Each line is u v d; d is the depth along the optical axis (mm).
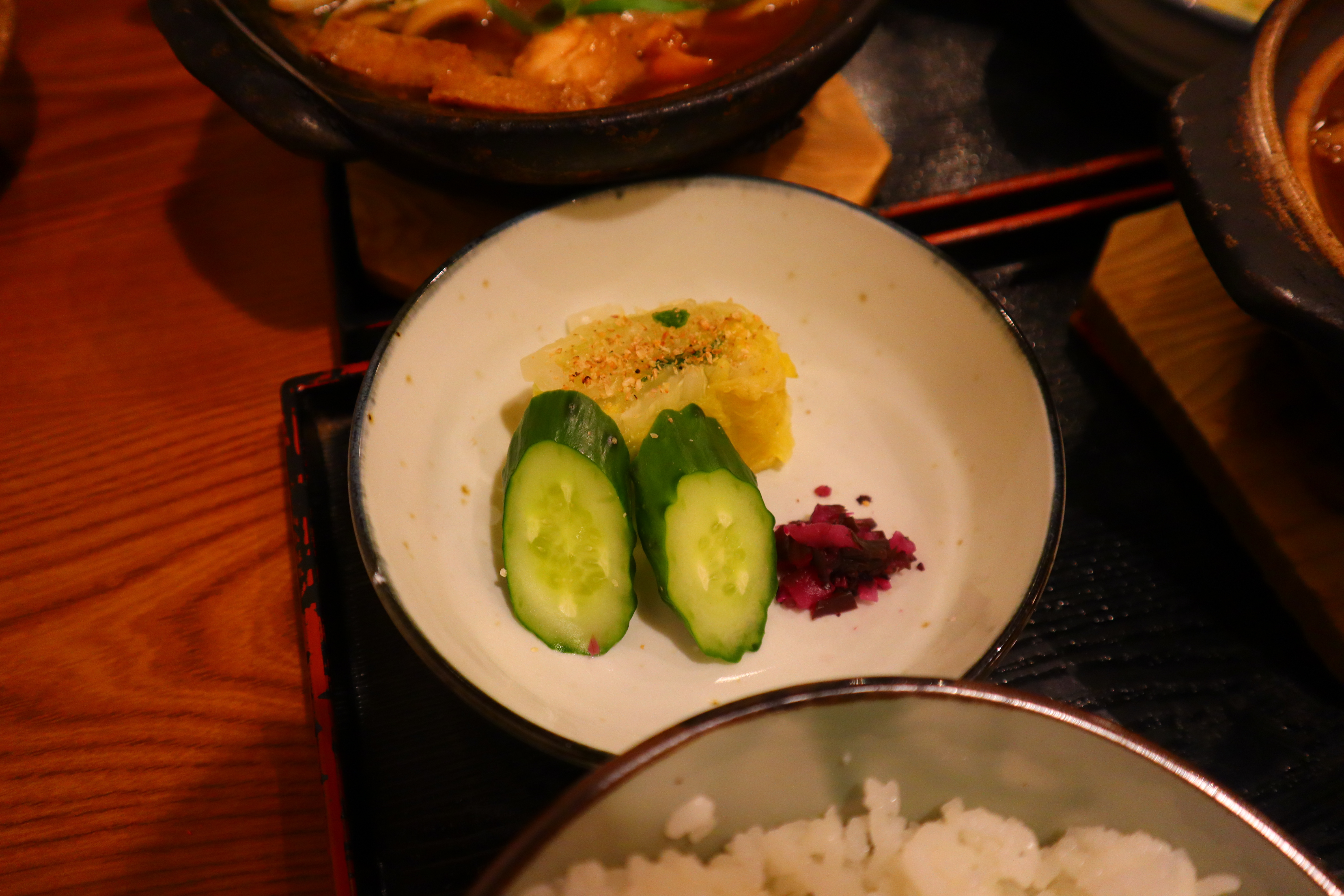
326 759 333
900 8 477
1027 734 288
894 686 284
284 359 402
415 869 334
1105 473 389
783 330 400
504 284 385
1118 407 401
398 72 378
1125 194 420
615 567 353
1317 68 357
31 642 359
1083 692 356
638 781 278
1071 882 296
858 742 289
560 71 385
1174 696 357
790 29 405
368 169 423
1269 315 321
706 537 354
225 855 339
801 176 423
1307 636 362
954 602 358
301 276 416
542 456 355
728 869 291
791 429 387
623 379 373
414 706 351
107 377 397
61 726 349
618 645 356
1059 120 450
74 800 342
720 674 353
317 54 381
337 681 347
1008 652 334
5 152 431
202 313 408
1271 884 285
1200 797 285
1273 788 346
